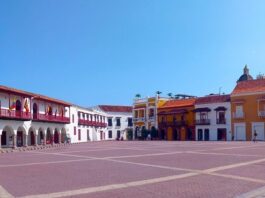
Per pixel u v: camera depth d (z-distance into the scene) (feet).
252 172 46.88
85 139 236.22
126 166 55.21
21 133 150.30
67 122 195.31
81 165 57.77
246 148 101.86
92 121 251.19
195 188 35.96
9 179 42.91
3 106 134.72
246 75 276.62
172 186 37.14
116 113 304.09
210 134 219.82
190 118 233.96
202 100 229.04
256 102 199.41
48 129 178.40
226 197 31.76
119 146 131.34
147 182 39.60
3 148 126.72
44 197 32.07
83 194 33.22
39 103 164.04
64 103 189.26
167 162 60.64
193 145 128.98
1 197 32.14
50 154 88.48
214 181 40.06
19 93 141.28
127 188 36.17
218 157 69.62
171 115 247.50
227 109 212.43
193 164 56.85
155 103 260.21
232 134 208.74
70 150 107.14
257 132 198.29
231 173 46.09
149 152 88.07
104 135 283.18
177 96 274.36
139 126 274.16
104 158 70.95
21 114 143.13
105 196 32.24
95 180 41.27
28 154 91.66
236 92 209.15
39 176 45.03
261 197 31.76
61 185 38.09
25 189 36.06
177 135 242.78
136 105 278.67
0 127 131.13
